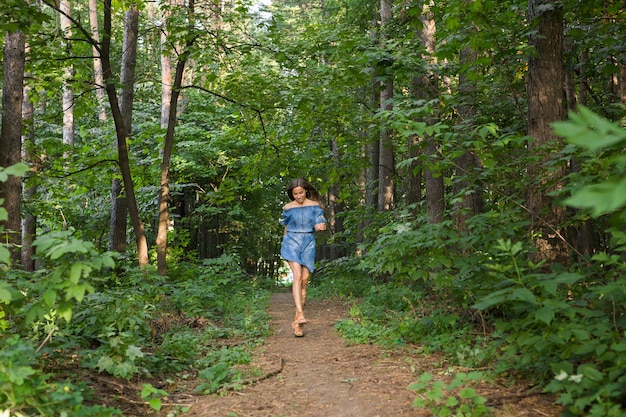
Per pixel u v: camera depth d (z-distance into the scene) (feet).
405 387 12.79
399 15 33.45
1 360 9.05
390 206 46.78
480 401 9.78
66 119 56.24
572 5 19.93
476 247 17.08
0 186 23.09
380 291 27.81
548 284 10.65
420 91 29.66
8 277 12.57
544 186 15.35
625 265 10.35
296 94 31.94
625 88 26.35
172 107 32.24
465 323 17.66
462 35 21.24
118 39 63.93
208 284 37.70
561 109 17.76
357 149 39.58
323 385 13.78
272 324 26.07
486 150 17.57
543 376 11.47
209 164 63.46
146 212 59.41
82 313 15.92
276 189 80.79
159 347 17.43
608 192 4.12
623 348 9.30
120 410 11.12
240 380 14.21
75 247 9.71
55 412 9.57
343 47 29.89
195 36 29.63
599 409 8.61
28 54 28.60
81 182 40.42
